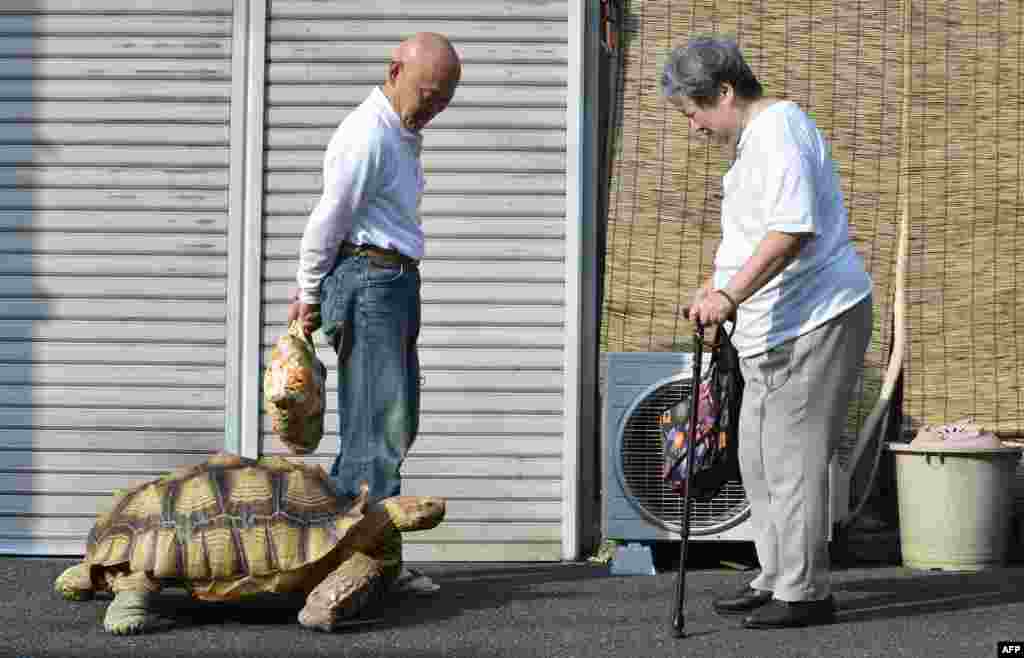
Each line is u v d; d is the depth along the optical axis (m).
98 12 6.20
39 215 6.20
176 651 4.08
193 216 6.20
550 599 5.04
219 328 6.19
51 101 6.21
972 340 6.35
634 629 4.44
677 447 5.62
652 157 6.43
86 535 6.16
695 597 5.07
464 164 6.16
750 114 4.50
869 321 4.56
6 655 4.02
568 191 6.16
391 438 4.87
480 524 6.11
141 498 4.60
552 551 6.11
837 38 6.49
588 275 6.39
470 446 6.12
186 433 6.17
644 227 6.41
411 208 4.95
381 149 4.79
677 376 5.83
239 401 6.15
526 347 6.14
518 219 6.16
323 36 6.19
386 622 4.55
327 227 4.79
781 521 4.49
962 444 5.75
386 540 4.71
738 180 4.51
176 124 6.20
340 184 4.75
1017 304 6.34
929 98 6.45
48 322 6.19
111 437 6.17
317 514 4.48
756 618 4.46
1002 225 6.37
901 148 6.44
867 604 4.92
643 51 6.48
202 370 6.19
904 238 6.39
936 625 4.50
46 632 4.37
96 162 6.20
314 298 4.93
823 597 4.52
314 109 6.20
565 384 6.12
